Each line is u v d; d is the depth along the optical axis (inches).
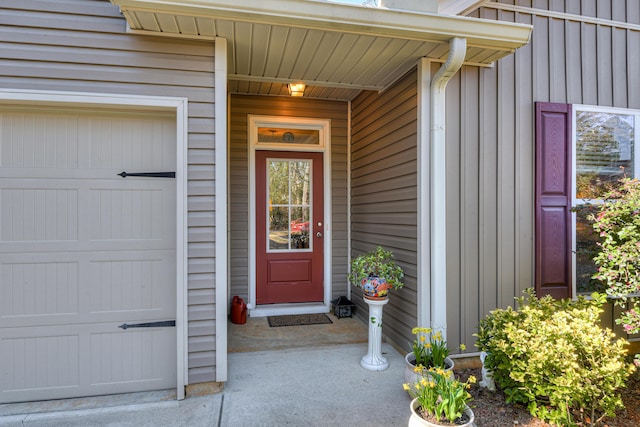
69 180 90.3
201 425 78.6
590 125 119.6
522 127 113.6
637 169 123.3
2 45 83.2
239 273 158.9
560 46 117.8
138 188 93.4
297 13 81.0
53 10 85.0
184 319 90.3
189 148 90.8
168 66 89.7
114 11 87.6
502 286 110.6
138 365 93.7
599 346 76.2
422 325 104.8
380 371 104.3
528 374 78.9
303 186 166.9
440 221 104.2
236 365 107.8
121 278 92.9
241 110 158.1
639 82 125.0
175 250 95.1
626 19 124.3
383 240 131.7
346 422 79.7
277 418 81.0
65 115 90.0
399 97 119.3
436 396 71.8
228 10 78.3
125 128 92.8
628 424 80.0
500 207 110.9
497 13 112.5
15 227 88.0
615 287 87.8
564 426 74.7
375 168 139.5
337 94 158.6
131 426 78.1
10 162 87.7
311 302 167.3
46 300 89.5
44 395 89.3
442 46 96.6
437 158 103.7
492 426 77.6
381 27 86.3
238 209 158.7
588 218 97.1
